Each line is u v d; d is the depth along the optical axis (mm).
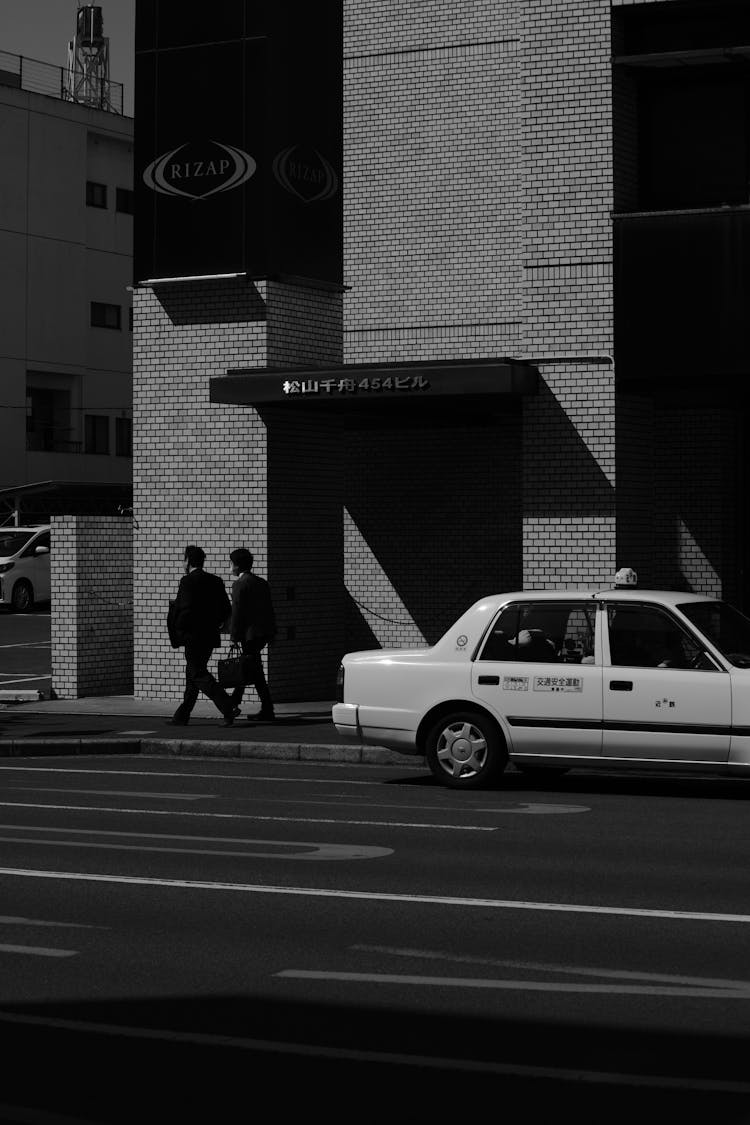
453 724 14297
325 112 22109
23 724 19531
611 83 19594
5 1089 5852
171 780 15102
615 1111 5582
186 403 21984
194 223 21562
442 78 23719
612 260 19609
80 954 7930
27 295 60750
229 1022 6691
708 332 19078
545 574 19969
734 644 13727
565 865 10297
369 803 13336
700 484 22719
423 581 24781
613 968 7578
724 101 19703
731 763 13352
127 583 23500
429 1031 6539
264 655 21578
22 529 42781
